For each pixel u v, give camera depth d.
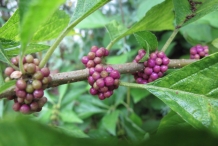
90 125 0.26
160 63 0.12
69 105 0.23
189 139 0.05
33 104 0.10
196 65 0.10
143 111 0.27
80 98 0.24
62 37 0.10
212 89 0.10
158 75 0.12
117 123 0.22
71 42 0.37
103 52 0.11
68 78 0.11
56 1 0.05
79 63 0.32
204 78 0.10
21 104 0.10
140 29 0.12
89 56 0.11
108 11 0.36
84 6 0.11
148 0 0.19
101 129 0.21
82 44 0.38
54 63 0.34
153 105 0.24
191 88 0.10
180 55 0.26
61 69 0.31
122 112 0.22
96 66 0.11
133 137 0.19
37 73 0.10
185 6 0.12
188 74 0.10
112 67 0.12
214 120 0.10
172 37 0.13
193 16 0.12
